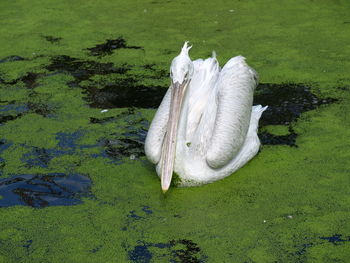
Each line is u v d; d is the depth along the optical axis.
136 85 5.64
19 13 6.83
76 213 4.66
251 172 4.87
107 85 5.66
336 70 5.66
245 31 6.21
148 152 4.75
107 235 4.54
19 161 5.00
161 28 6.34
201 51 5.95
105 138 5.16
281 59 5.82
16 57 6.04
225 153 4.71
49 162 4.99
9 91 5.63
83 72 5.81
